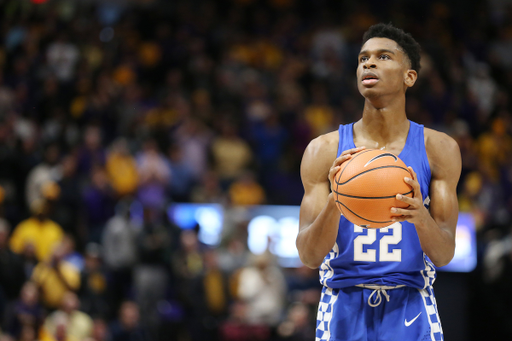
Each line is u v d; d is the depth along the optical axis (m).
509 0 20.89
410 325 3.77
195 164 13.30
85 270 10.02
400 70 3.86
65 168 11.82
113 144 13.09
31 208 11.41
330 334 3.85
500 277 9.95
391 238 3.77
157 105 15.08
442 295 10.33
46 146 13.05
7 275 9.59
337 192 3.44
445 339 10.24
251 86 15.53
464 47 19.14
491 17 20.67
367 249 3.78
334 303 3.88
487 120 16.81
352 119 15.36
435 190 3.83
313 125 15.12
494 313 10.04
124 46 16.48
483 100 17.55
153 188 11.98
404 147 3.88
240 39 17.67
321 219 3.60
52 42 15.49
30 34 15.63
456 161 3.84
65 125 13.39
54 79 14.30
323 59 16.94
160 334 10.02
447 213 3.78
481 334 10.17
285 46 17.69
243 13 18.66
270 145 14.20
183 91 15.47
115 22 17.77
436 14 19.77
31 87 14.38
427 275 3.87
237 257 10.95
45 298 9.57
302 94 16.08
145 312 10.09
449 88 17.19
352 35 18.20
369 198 3.35
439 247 3.58
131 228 10.71
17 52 15.33
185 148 13.41
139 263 10.63
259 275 10.24
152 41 17.14
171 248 11.09
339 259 3.83
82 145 12.73
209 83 15.66
